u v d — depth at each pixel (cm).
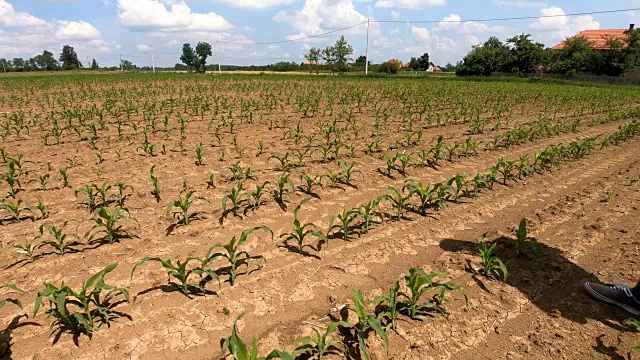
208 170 699
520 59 5181
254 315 326
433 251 439
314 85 2784
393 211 545
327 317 327
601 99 1945
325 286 369
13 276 371
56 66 10838
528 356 287
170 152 821
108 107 1380
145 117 1240
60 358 277
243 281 372
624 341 299
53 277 371
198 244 441
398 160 789
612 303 340
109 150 832
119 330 304
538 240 466
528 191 637
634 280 379
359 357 283
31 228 465
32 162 728
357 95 1816
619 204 582
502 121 1324
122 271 383
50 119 1216
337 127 1109
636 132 1129
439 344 297
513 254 433
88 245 429
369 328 310
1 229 461
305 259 415
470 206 568
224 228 481
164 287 360
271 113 1415
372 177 682
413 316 323
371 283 376
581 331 311
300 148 874
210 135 1009
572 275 392
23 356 278
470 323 321
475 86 2933
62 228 423
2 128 1059
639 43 4388
